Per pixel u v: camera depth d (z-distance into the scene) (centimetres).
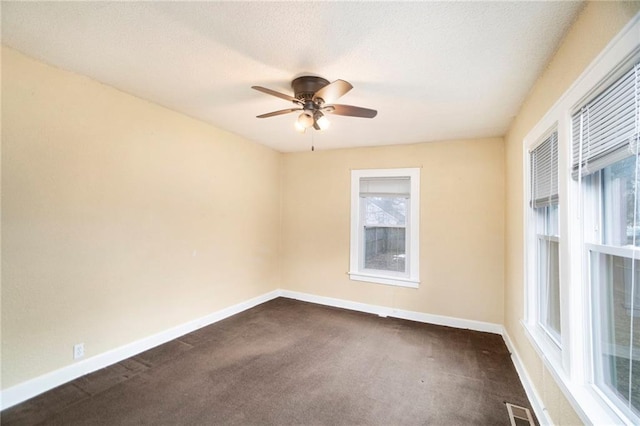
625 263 129
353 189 454
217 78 238
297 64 211
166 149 310
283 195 508
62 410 203
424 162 409
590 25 139
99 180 254
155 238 302
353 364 278
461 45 183
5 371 204
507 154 346
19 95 207
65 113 231
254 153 441
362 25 166
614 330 137
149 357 281
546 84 204
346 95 259
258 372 260
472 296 379
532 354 227
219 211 381
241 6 153
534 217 248
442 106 281
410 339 338
